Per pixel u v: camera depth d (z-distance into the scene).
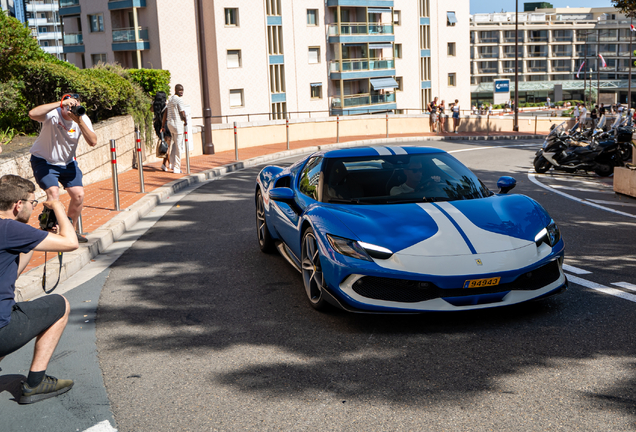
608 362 3.34
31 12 119.25
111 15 45.25
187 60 42.97
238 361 3.56
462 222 4.14
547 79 102.38
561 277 4.15
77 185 6.23
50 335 3.14
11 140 11.69
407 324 4.04
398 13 53.22
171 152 12.92
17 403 3.12
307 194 5.07
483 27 98.81
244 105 44.19
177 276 5.50
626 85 95.50
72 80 12.32
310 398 3.05
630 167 10.09
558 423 2.72
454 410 2.88
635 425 2.68
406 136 27.11
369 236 3.99
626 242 6.43
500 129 39.06
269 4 44.94
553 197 10.09
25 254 3.25
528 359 3.42
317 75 48.66
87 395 3.19
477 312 4.20
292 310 4.43
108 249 6.69
